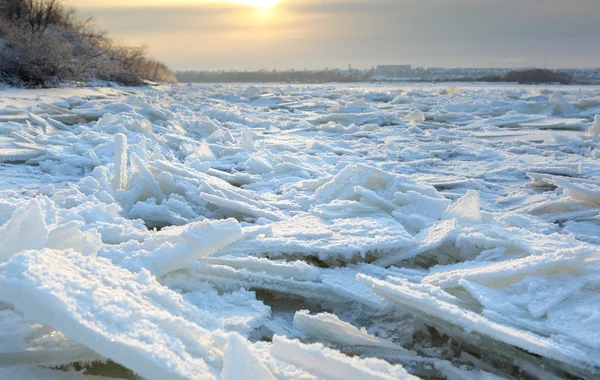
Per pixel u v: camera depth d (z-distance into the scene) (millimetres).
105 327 2020
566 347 2449
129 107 12547
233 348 1920
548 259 2984
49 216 3293
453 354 2805
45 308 2025
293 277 3400
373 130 12898
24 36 21516
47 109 12586
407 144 10461
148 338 2039
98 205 3932
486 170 7883
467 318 2543
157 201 5129
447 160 8938
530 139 11141
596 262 2924
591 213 5227
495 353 2723
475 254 3773
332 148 9602
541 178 6402
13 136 8914
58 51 22266
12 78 20234
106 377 2211
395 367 2076
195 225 3238
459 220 4289
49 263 2283
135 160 5199
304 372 2096
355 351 2750
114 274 2559
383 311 3088
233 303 3070
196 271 3242
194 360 2033
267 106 20156
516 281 2955
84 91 20359
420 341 2918
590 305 2701
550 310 2713
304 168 7004
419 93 25734
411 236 3939
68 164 7043
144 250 3242
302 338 2842
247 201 5137
